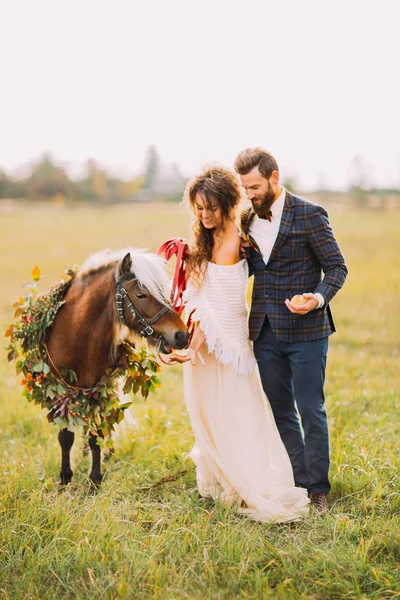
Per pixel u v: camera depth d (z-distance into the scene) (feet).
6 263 66.69
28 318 13.74
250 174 11.94
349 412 18.29
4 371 24.47
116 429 16.67
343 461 14.56
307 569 10.57
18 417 18.74
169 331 12.37
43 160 295.48
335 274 12.32
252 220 12.71
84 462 15.62
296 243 12.44
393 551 11.29
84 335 13.00
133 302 12.51
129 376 13.55
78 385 13.47
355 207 181.78
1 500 12.84
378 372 23.94
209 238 12.66
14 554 11.18
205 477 13.62
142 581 10.44
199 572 10.78
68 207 221.25
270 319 12.74
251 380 13.23
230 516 12.62
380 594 10.09
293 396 13.75
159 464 15.05
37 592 10.15
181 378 24.31
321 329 12.72
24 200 272.31
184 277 13.03
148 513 12.65
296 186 230.68
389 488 13.33
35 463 15.57
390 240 87.25
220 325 12.68
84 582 10.52
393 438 15.96
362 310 38.47
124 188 289.53
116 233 106.83
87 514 11.94
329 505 13.15
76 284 13.39
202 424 13.26
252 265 12.91
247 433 12.94
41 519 12.12
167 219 142.41
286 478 13.25
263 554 11.11
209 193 12.03
